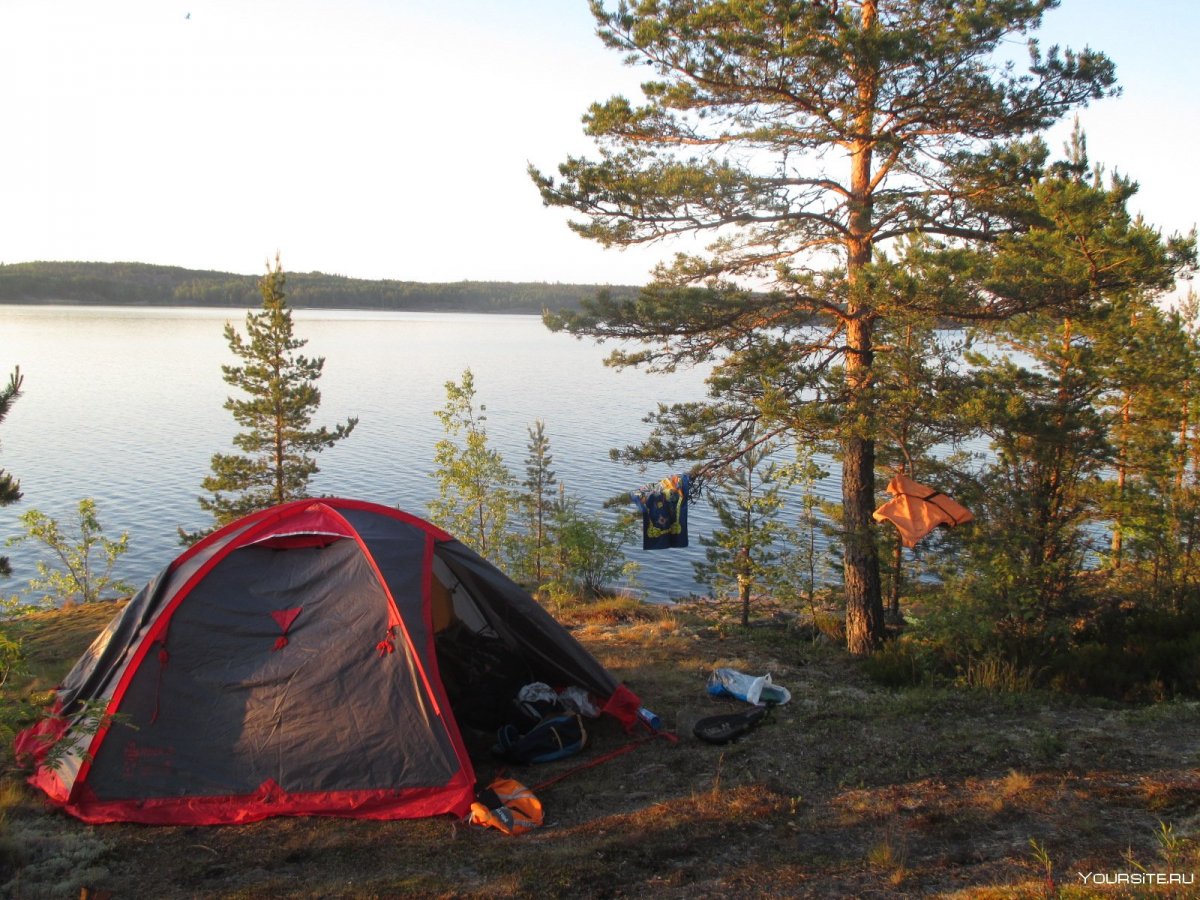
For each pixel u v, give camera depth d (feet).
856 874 15.56
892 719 24.57
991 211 34.22
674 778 20.35
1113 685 28.30
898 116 34.50
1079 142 45.93
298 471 66.64
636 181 33.19
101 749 18.61
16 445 180.55
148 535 117.70
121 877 15.69
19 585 98.43
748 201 33.78
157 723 19.03
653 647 33.32
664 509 36.19
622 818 18.17
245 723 19.08
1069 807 18.02
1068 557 36.94
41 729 20.07
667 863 16.21
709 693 26.55
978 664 29.68
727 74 33.22
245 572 21.27
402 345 535.60
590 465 150.00
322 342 540.11
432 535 23.13
